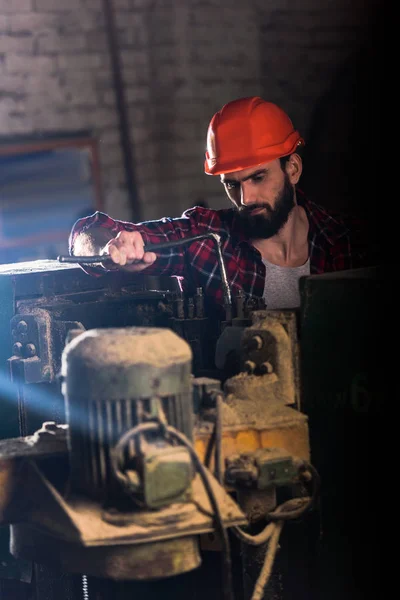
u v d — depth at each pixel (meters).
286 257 3.36
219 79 7.59
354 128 7.48
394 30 7.33
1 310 2.96
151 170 7.54
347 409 2.28
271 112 3.23
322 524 2.32
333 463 2.28
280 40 7.57
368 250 3.46
